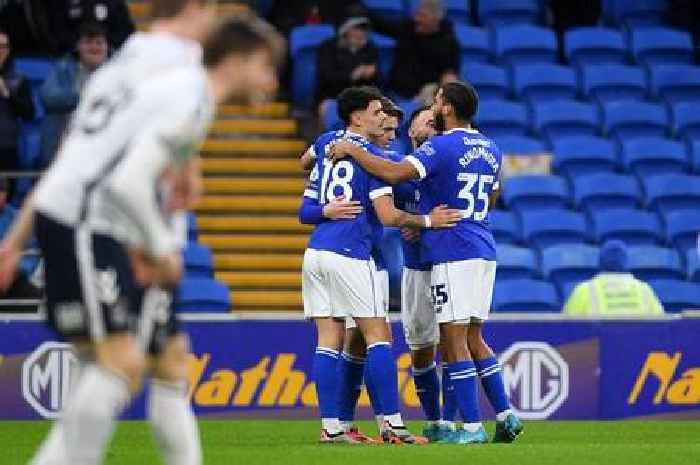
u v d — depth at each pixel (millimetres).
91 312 18531
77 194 18500
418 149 33375
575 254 54375
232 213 55781
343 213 33594
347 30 57375
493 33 66000
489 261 33594
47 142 50688
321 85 57438
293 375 43500
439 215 33250
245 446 32906
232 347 43406
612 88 64750
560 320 44062
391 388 33812
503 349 43812
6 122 52000
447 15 66875
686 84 65375
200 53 19219
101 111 18672
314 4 63344
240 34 19391
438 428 35562
